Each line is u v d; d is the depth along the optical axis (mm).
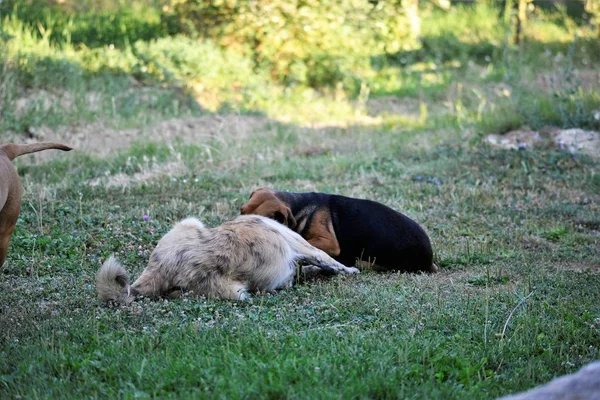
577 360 5793
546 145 13188
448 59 22953
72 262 8039
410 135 15391
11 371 5422
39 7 20812
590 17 27266
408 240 8086
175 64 18156
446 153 13328
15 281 7395
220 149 13766
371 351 5676
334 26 19750
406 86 20266
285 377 5141
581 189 11516
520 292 7230
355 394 4957
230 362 5391
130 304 6598
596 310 6797
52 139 14062
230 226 7160
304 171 12492
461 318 6492
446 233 9477
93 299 6801
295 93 18734
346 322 6441
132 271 7750
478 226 9828
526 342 6094
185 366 5312
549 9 28766
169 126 15508
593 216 10250
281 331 6160
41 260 8008
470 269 8242
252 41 19344
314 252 7605
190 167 12422
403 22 21609
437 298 6980
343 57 19828
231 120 16250
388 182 11883
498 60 22000
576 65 21750
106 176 12000
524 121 14664
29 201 9680
